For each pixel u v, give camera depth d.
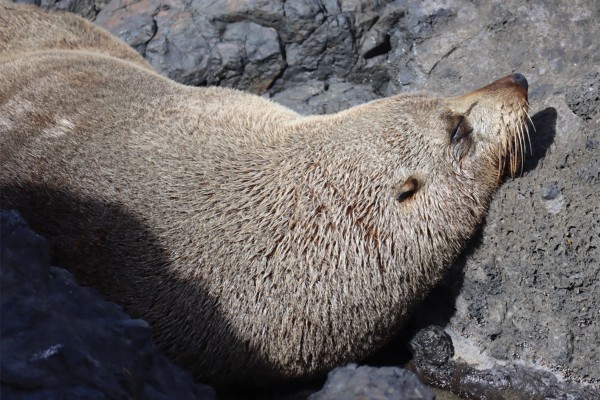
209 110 8.22
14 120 7.88
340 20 10.06
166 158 7.59
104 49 9.80
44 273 5.39
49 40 9.59
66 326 5.20
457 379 7.89
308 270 7.27
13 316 4.99
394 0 10.27
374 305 7.47
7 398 4.71
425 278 7.73
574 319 7.69
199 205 7.34
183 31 10.33
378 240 7.46
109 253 7.20
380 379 5.64
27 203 7.35
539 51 9.02
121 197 7.34
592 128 8.10
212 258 7.20
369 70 10.22
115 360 5.31
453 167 7.80
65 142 7.65
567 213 7.80
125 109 8.02
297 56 10.20
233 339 7.19
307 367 7.48
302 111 9.95
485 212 8.05
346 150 7.69
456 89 9.38
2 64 8.76
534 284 7.86
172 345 7.16
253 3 10.12
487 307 8.04
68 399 4.87
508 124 7.98
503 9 9.44
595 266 7.61
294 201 7.42
